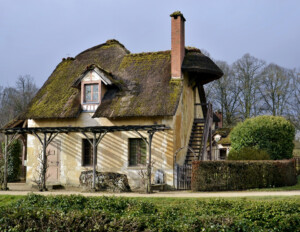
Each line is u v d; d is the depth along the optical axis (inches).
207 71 809.5
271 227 353.4
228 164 642.2
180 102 784.9
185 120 826.2
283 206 391.2
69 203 440.8
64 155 813.9
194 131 898.1
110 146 778.8
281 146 872.3
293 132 905.5
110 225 342.0
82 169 796.0
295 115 1798.7
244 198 502.6
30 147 845.2
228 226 328.8
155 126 649.0
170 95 744.3
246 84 1829.5
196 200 464.8
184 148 807.1
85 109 807.1
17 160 936.3
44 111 823.7
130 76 839.1
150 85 790.5
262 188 646.5
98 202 438.3
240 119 1851.6
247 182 644.7
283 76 1785.2
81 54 1000.2
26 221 354.9
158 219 358.9
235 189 639.8
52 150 824.9
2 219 357.7
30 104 868.6
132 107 742.5
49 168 821.9
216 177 639.1
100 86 796.6
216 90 1883.6
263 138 875.4
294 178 737.0
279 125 882.8
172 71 788.0
